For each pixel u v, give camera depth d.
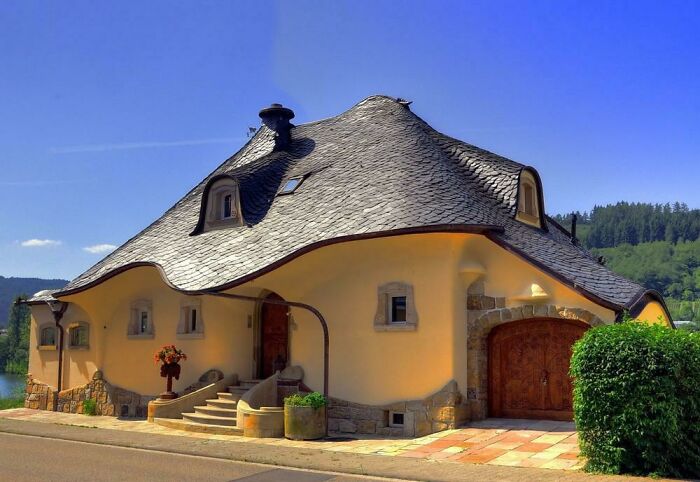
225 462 11.68
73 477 10.32
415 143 17.84
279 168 20.33
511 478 9.64
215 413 16.12
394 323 14.82
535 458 11.00
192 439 14.30
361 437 14.27
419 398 14.20
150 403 17.12
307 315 16.17
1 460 12.00
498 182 17.64
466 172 18.41
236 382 17.67
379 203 15.27
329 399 15.31
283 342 17.92
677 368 9.68
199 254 17.59
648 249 115.62
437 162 16.91
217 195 19.44
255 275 14.70
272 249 15.85
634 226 127.19
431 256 14.49
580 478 9.54
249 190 18.88
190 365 18.44
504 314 14.26
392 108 20.94
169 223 21.11
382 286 15.00
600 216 137.25
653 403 9.62
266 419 14.45
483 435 12.98
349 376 15.17
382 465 10.95
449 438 12.99
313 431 14.02
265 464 11.43
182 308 18.84
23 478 10.25
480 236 14.59
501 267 14.51
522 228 16.56
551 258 14.86
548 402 14.17
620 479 9.48
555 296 13.90
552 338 14.25
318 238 14.85
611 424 9.91
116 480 10.05
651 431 9.63
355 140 19.81
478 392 14.35
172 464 11.48
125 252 20.28
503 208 16.97
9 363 55.00
